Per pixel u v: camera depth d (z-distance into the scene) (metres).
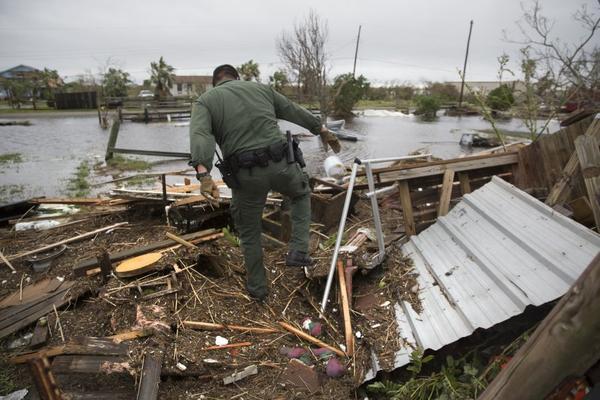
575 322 1.19
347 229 4.32
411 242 3.49
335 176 5.15
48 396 1.66
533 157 3.72
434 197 3.88
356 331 2.69
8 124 21.69
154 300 2.80
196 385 2.31
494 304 2.36
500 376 1.43
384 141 14.23
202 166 2.48
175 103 28.67
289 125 18.39
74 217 5.03
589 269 1.16
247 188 2.67
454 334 2.33
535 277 2.36
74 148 13.53
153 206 4.92
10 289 3.47
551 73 6.18
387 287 2.99
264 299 3.05
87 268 3.18
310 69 18.75
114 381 2.17
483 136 13.48
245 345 2.60
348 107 23.98
